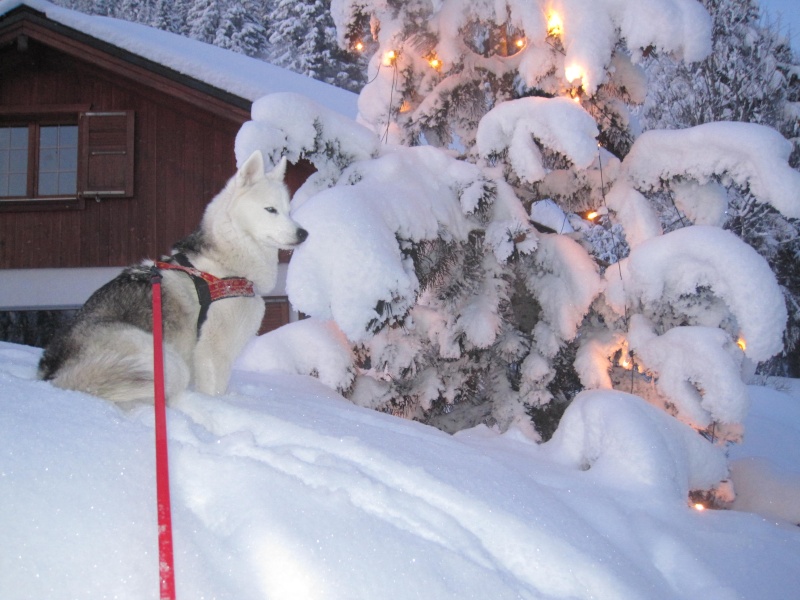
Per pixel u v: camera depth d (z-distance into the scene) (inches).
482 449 145.9
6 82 441.4
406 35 230.5
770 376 774.5
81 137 432.1
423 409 232.7
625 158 213.3
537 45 214.4
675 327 186.9
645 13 188.1
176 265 143.3
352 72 1197.1
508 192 213.8
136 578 69.8
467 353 231.6
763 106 745.0
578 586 95.0
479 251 220.5
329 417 132.8
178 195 433.4
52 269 432.1
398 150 215.6
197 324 141.1
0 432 89.1
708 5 752.3
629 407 152.3
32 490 78.4
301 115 198.4
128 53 413.4
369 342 223.6
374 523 89.4
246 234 152.1
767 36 783.7
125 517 78.4
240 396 143.6
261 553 78.4
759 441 454.6
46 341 503.2
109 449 91.9
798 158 735.7
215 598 69.8
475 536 97.9
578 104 193.2
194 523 82.2
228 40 1300.4
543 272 220.4
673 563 113.3
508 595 86.2
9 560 68.8
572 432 157.9
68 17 409.7
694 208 200.5
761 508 175.6
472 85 240.5
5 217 434.0
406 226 182.2
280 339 215.2
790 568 119.6
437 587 81.9
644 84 226.8
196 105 417.7
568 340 209.0
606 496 130.5
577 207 231.3
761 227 715.4
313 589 75.1
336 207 165.2
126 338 125.6
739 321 165.6
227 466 93.9
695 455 155.5
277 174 162.1
